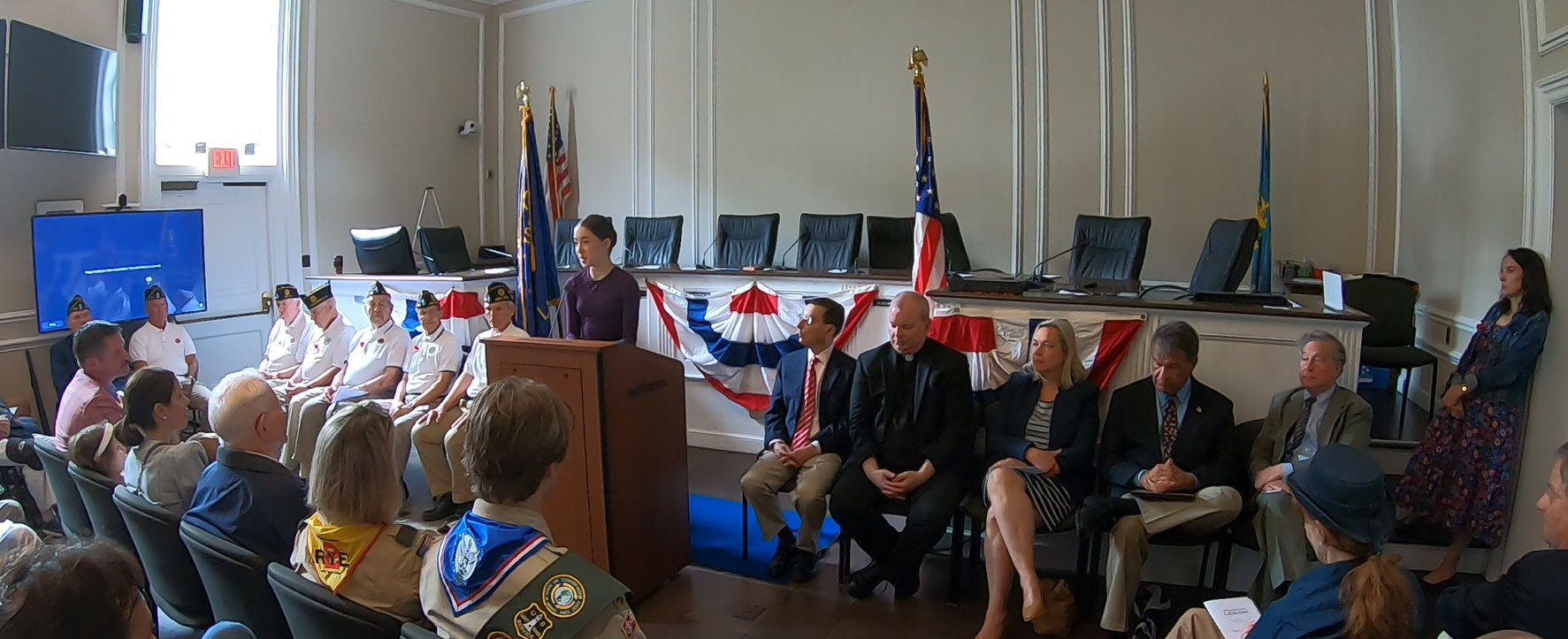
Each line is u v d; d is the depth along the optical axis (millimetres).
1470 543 3318
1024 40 6082
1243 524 2980
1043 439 3240
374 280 5406
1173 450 3098
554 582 1518
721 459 4848
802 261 6094
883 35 6441
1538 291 3064
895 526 3957
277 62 6316
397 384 4422
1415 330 4938
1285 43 5547
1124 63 5859
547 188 7426
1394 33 5332
